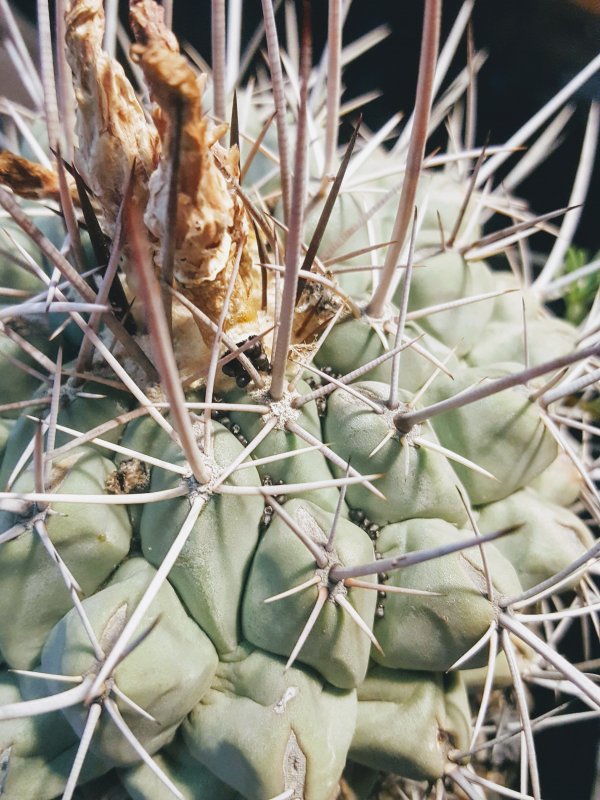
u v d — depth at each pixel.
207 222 0.08
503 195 0.20
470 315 0.12
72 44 0.08
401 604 0.09
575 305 0.19
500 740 0.10
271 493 0.09
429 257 0.12
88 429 0.10
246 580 0.09
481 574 0.09
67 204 0.09
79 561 0.09
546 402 0.10
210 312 0.09
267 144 0.13
